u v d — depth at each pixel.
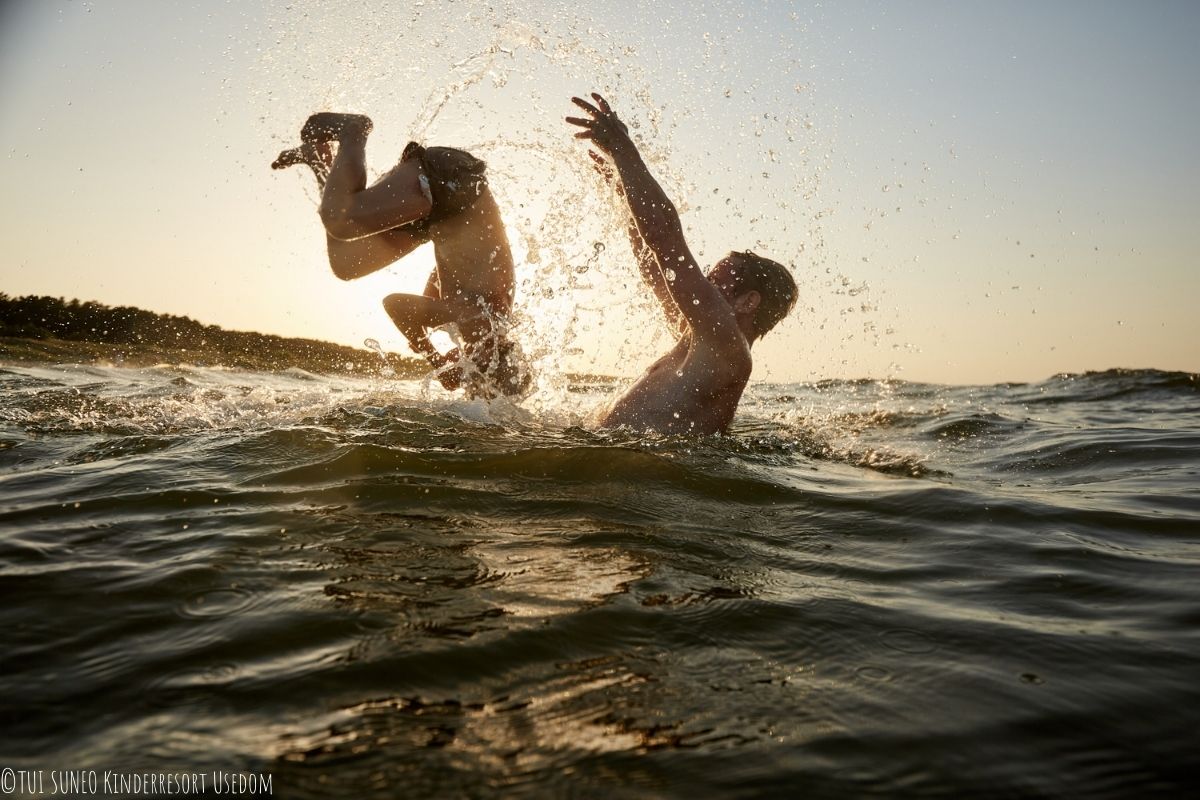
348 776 1.01
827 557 2.02
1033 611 1.69
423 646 1.37
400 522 2.04
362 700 1.20
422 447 2.72
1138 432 4.38
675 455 2.85
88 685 1.24
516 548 1.90
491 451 2.69
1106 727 1.20
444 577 1.69
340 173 3.02
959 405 6.42
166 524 2.02
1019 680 1.36
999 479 3.12
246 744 1.08
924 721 1.21
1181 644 1.52
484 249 3.33
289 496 2.24
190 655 1.34
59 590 1.60
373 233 3.06
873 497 2.62
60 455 2.81
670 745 1.12
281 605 1.53
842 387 8.73
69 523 2.03
